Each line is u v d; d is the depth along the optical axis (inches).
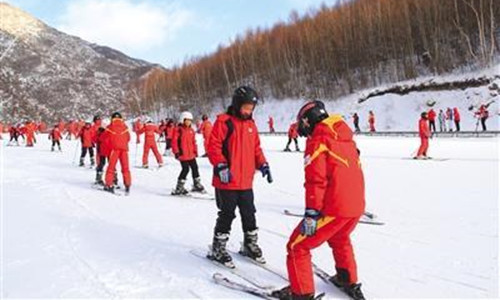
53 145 1037.2
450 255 229.0
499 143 947.3
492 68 1579.7
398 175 506.3
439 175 495.2
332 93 2080.5
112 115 440.5
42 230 283.1
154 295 181.3
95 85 5585.6
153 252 238.2
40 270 209.2
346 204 164.7
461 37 1818.4
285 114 2202.3
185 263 221.0
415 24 1985.7
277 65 2493.8
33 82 5142.7
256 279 200.8
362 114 1806.1
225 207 219.8
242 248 233.8
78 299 176.6
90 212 342.6
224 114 221.5
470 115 1505.9
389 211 327.0
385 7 2085.4
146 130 649.6
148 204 380.5
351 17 2231.8
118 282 194.9
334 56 2182.6
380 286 192.4
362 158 703.1
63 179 539.8
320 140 165.2
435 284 193.5
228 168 216.2
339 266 185.8
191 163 431.5
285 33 2610.7
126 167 436.1
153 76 3577.8
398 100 1749.5
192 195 423.2
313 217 161.8
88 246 248.2
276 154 853.2
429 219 301.9
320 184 162.7
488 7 1846.7
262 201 386.0
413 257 227.6
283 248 248.2
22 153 963.3
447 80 1657.2
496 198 360.8
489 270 207.5
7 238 264.2
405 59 1935.3
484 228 275.7
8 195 420.2
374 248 243.3
